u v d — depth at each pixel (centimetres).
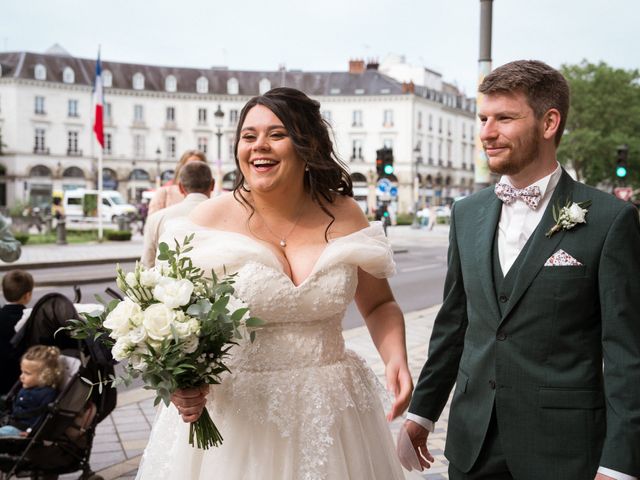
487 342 234
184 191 500
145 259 484
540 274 223
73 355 450
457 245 254
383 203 2848
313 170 259
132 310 205
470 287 241
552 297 221
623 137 5797
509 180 238
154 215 477
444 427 536
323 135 256
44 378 413
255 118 247
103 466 458
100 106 2881
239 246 238
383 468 262
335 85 7881
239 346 240
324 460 234
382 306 281
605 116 6059
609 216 220
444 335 262
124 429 535
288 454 234
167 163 7562
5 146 6825
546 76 226
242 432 236
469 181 9562
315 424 236
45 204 6488
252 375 239
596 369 222
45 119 6950
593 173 6172
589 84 6091
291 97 250
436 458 468
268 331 241
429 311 1151
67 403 396
